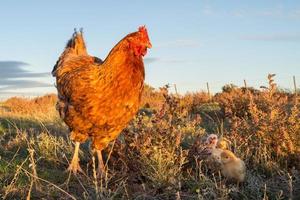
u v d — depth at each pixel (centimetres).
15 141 134
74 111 99
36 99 380
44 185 94
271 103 140
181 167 100
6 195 85
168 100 116
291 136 113
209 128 170
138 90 100
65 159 114
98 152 105
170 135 104
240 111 199
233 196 91
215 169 101
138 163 101
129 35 98
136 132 107
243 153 112
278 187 94
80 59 113
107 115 97
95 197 85
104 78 96
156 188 92
